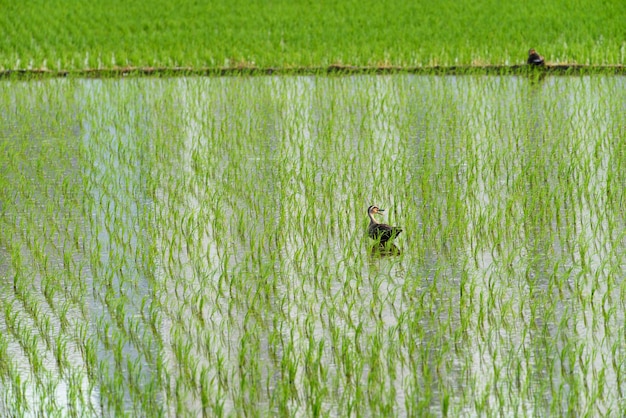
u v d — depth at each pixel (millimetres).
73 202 31250
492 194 31000
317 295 24438
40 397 19547
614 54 48844
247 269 25938
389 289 24750
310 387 19328
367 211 29641
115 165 34875
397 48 51844
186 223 29297
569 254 26641
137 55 51656
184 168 34656
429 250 27078
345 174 32844
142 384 20078
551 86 44781
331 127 38250
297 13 60375
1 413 19188
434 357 21000
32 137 38375
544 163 33750
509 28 55500
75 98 44500
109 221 29453
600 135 36781
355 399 18766
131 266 26297
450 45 52312
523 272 25547
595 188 30922
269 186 32500
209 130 39156
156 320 23094
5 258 27094
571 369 20125
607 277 24859
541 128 38188
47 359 21391
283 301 23875
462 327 21938
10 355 21578
